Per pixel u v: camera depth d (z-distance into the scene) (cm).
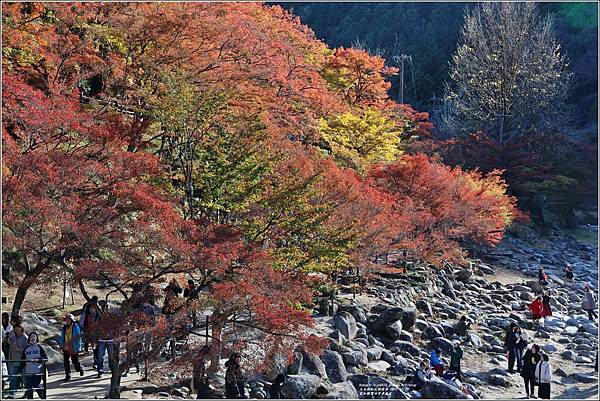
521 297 3838
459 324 2923
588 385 2481
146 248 1709
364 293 3106
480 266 4422
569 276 4519
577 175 6288
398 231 2862
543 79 6850
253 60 2627
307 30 4397
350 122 3681
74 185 1791
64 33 2419
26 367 1669
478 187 4138
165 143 2519
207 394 1777
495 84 6675
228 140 2052
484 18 8569
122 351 2003
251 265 1795
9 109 1919
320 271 2472
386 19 10069
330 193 2317
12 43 2266
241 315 1872
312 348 1747
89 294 2600
